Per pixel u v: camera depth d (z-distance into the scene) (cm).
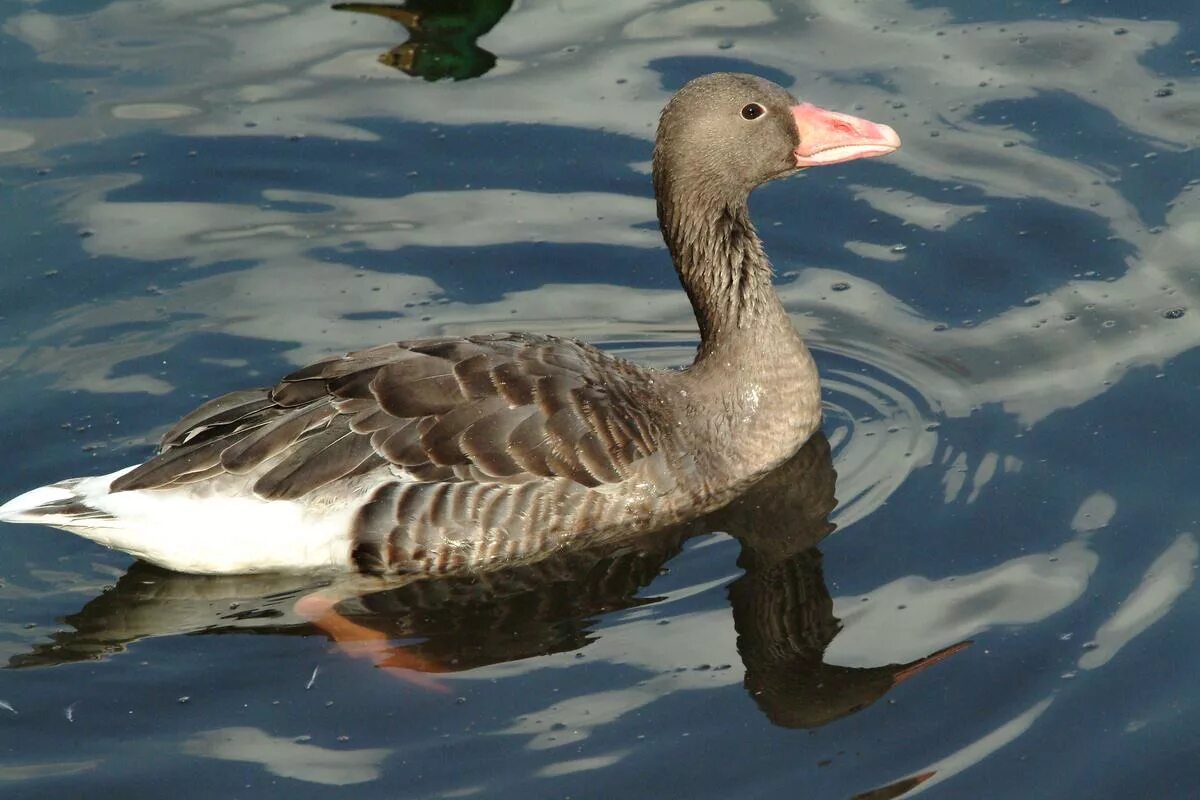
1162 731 1115
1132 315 1583
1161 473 1371
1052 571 1273
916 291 1666
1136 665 1171
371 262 1730
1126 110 1847
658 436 1395
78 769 1112
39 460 1441
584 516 1362
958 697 1152
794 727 1132
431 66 2008
